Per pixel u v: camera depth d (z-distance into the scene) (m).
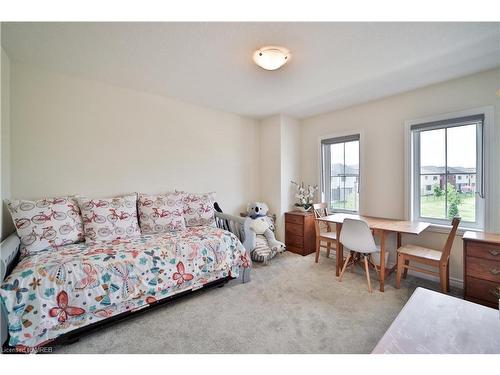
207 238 2.32
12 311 1.35
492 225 2.24
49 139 2.24
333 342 1.58
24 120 2.12
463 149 2.48
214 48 1.87
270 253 3.12
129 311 1.78
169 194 2.87
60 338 1.50
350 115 3.39
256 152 4.04
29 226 1.85
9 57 2.00
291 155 3.90
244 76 2.39
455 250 2.45
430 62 2.11
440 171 2.64
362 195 3.25
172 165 3.08
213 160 3.50
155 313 1.94
